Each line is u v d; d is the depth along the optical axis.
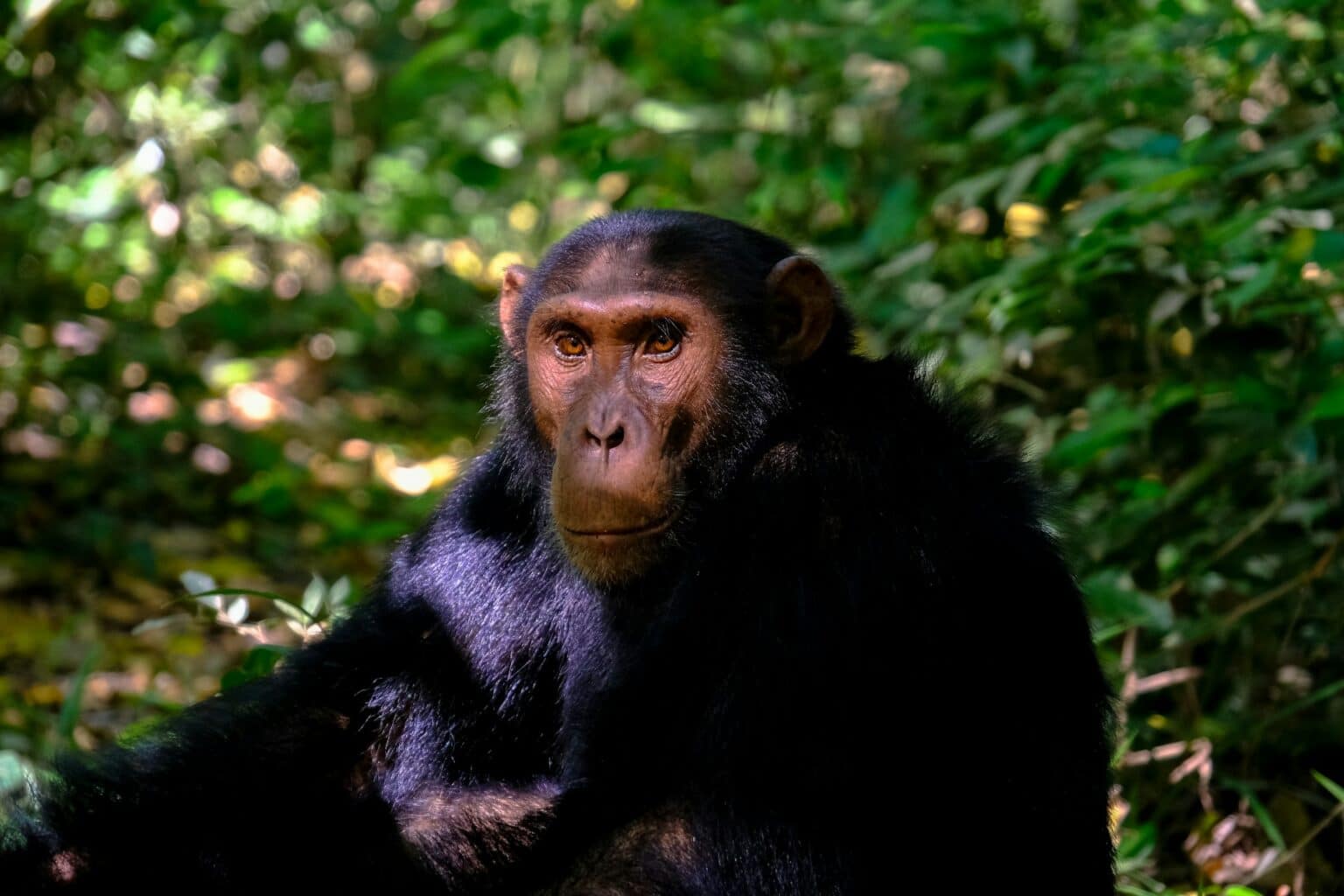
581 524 8.03
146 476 16.80
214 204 21.31
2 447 16.94
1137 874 10.08
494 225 25.77
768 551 7.96
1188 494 11.03
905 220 14.07
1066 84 13.55
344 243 24.22
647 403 8.16
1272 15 12.47
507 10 18.12
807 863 7.36
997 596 7.85
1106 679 8.30
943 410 8.38
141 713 12.10
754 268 8.42
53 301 19.73
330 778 8.55
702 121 19.48
